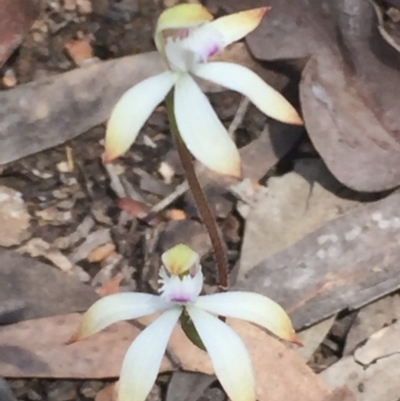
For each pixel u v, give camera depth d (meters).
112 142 0.06
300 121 0.06
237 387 0.06
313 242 0.08
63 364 0.08
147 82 0.06
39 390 0.08
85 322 0.06
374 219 0.08
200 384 0.08
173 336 0.08
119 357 0.08
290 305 0.08
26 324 0.08
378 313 0.08
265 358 0.08
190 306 0.06
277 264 0.08
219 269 0.07
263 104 0.06
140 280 0.08
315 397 0.07
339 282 0.08
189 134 0.06
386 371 0.08
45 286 0.08
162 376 0.08
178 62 0.06
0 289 0.08
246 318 0.06
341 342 0.08
